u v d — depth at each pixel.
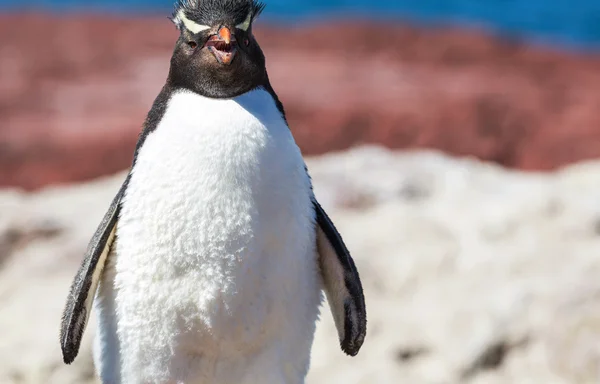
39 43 72.38
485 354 17.80
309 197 12.02
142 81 60.91
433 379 17.62
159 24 78.62
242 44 11.88
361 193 24.20
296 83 57.34
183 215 11.30
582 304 18.06
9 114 53.19
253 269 11.45
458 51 69.00
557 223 21.05
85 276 11.65
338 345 18.56
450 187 25.09
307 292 12.09
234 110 11.65
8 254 21.70
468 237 21.20
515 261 19.91
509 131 50.44
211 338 11.67
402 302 19.66
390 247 21.27
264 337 11.80
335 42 71.81
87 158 46.81
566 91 57.88
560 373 17.47
